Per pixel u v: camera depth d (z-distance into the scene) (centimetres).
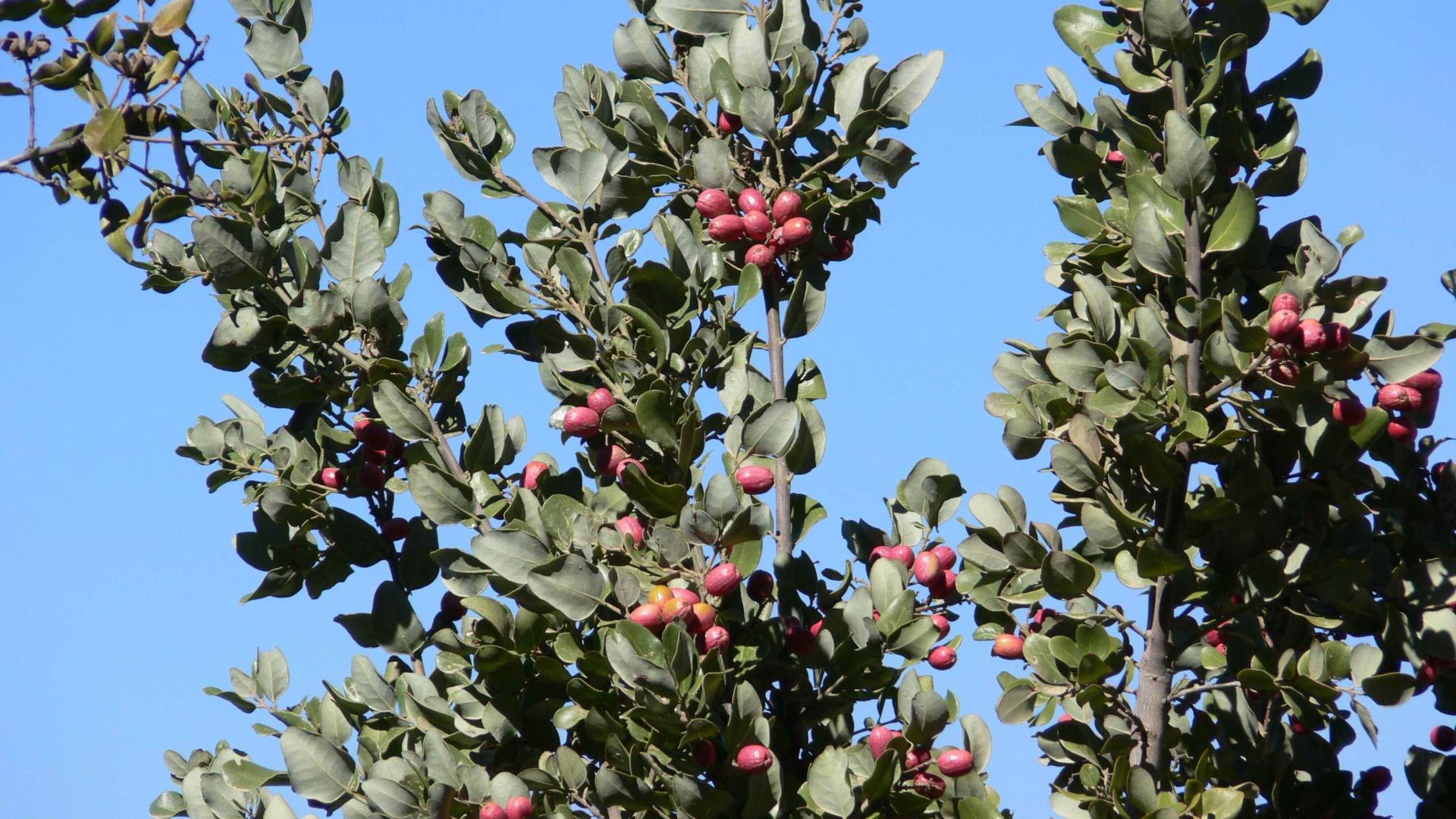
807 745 562
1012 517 587
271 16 657
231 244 573
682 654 493
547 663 520
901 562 568
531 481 588
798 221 591
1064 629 571
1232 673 575
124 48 566
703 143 599
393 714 555
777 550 580
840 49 634
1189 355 536
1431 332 561
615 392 573
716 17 642
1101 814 512
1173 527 538
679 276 594
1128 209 569
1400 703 497
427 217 616
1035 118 620
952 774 532
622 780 502
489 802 515
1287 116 583
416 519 611
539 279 611
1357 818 557
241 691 585
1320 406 516
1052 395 562
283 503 587
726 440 559
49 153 562
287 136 630
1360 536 569
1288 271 556
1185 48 567
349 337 591
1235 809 502
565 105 635
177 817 608
